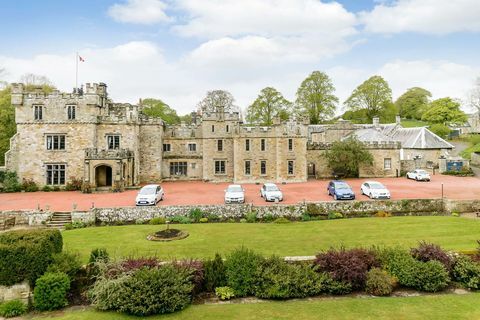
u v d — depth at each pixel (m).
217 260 15.41
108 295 13.50
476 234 23.17
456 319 12.30
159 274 14.02
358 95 79.06
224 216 29.83
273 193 34.00
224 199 35.72
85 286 14.76
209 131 50.44
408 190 39.31
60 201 35.06
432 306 13.41
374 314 12.85
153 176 50.12
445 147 57.75
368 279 14.98
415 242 21.45
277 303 14.10
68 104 43.72
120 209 29.45
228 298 14.56
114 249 20.88
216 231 25.19
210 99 80.50
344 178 52.41
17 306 13.51
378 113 78.06
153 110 82.00
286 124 48.97
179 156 52.16
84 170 40.91
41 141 43.41
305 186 44.31
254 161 48.91
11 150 43.12
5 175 42.41
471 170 53.84
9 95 58.28
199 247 21.12
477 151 60.22
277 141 48.66
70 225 27.55
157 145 50.25
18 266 14.02
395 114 79.12
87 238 23.67
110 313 13.38
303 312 13.13
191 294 14.56
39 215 29.11
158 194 34.12
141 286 13.54
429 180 47.66
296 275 14.88
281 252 19.83
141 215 29.52
